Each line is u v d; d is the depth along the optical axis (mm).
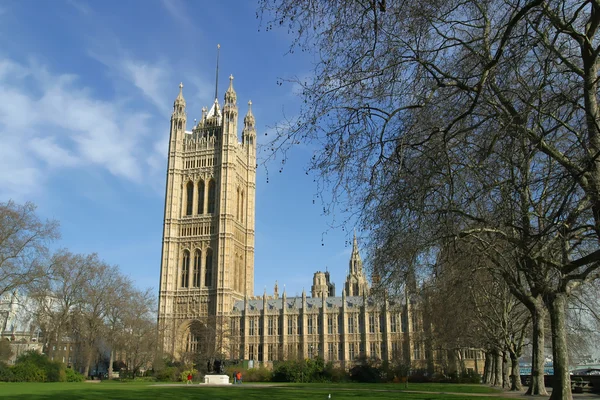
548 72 18906
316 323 143375
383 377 97188
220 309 145500
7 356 85250
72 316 85875
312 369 96188
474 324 61125
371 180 20344
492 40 18828
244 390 49781
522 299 33875
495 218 22625
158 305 150500
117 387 53031
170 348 139250
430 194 21609
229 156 158500
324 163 20000
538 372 38031
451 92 21781
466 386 69125
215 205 156500
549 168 21734
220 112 170875
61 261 81062
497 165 21281
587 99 19484
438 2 19125
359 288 178125
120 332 99625
